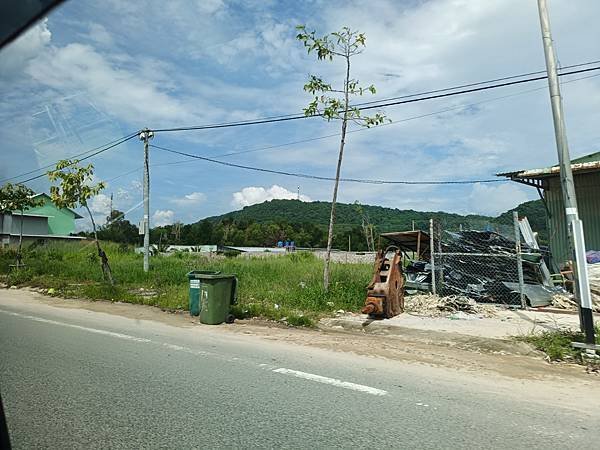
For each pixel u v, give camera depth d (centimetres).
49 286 1575
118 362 623
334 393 515
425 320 994
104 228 3014
